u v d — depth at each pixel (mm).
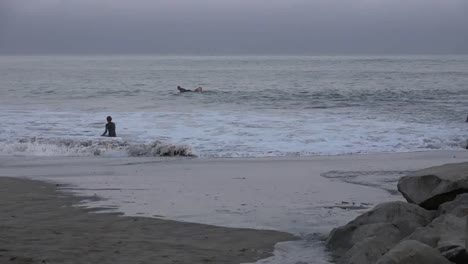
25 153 18297
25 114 29734
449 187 7355
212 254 6617
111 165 15461
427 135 21891
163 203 9883
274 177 13172
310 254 6727
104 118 27797
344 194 10969
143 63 166500
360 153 18359
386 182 12469
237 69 110938
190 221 8453
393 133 22406
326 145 19938
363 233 6613
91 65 144750
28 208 9336
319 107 33438
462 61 164125
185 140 20891
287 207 9625
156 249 6762
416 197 7664
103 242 7051
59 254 6395
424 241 5961
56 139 20281
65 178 12922
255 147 19500
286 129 23469
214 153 18391
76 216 8727
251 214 9023
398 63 144875
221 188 11602
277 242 7273
